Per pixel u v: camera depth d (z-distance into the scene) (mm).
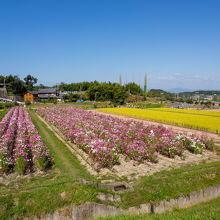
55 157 10148
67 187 6258
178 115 30703
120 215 5566
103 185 6707
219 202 6949
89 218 5688
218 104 67625
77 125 16156
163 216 5262
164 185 7004
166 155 10750
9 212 5293
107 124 17453
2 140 11469
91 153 9508
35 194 5910
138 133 13516
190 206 6727
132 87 94312
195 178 7527
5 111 36938
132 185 6980
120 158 10117
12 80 88125
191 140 11789
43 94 82875
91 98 77562
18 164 8062
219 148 12367
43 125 20875
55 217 5469
